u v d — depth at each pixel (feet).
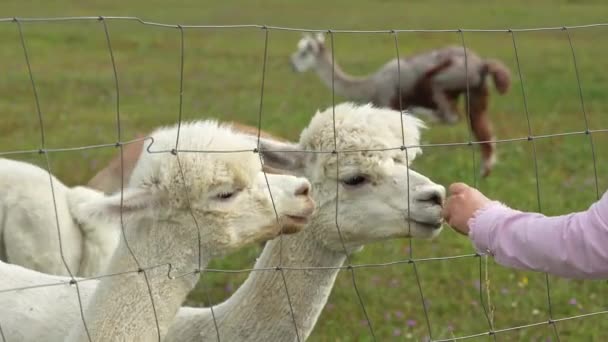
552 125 82.53
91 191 32.99
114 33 150.41
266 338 25.00
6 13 174.50
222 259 45.21
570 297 41.01
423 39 148.56
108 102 90.02
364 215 25.36
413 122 26.48
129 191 21.13
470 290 41.96
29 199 31.32
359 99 89.97
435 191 24.67
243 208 21.54
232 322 24.80
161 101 91.25
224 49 137.39
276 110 87.66
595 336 36.73
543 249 17.01
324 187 25.70
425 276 43.75
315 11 195.93
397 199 25.08
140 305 20.99
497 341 36.52
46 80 101.71
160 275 21.24
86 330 20.70
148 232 21.29
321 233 25.66
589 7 197.06
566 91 100.42
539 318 38.91
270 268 23.25
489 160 63.82
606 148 72.33
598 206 16.47
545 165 66.59
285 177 22.39
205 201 21.20
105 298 20.89
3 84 97.60
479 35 152.46
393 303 40.45
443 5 207.00
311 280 25.63
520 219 17.61
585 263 16.57
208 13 188.85
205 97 95.20
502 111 89.61
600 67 118.21
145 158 21.53
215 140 21.44
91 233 32.04
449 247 47.55
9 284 24.43
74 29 152.87
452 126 85.87
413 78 84.53
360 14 189.67
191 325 24.71
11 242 31.40
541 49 136.46
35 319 23.80
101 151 65.98
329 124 25.73
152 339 21.16
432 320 38.75
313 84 107.55
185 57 127.03
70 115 81.82
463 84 80.84
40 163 60.23
